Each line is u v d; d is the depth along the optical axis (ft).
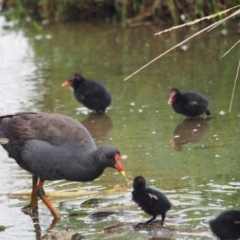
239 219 29.71
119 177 38.32
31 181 38.14
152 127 46.93
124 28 75.25
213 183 36.65
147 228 31.78
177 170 38.78
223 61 61.41
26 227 32.53
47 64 63.10
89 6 79.41
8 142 35.35
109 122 48.44
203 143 43.42
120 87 55.88
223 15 71.82
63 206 35.06
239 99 51.70
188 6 74.38
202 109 48.24
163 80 57.16
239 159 40.14
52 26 77.82
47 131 34.45
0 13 83.05
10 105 51.80
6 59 65.21
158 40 69.92
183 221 32.27
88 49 67.97
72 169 33.68
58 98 53.78
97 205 34.86
